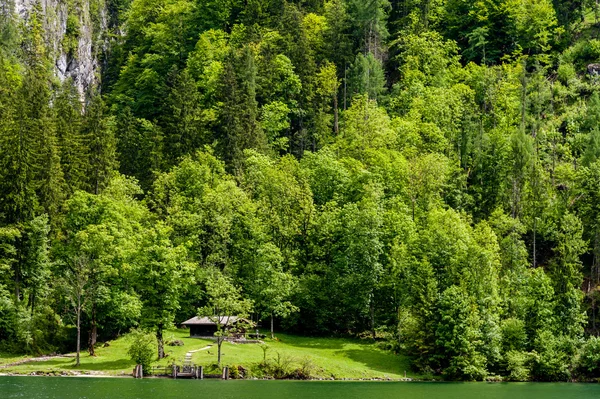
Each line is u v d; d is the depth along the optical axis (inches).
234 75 5684.1
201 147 5428.2
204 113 5871.1
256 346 3651.6
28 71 4916.3
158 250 3462.1
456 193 5073.8
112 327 3858.3
